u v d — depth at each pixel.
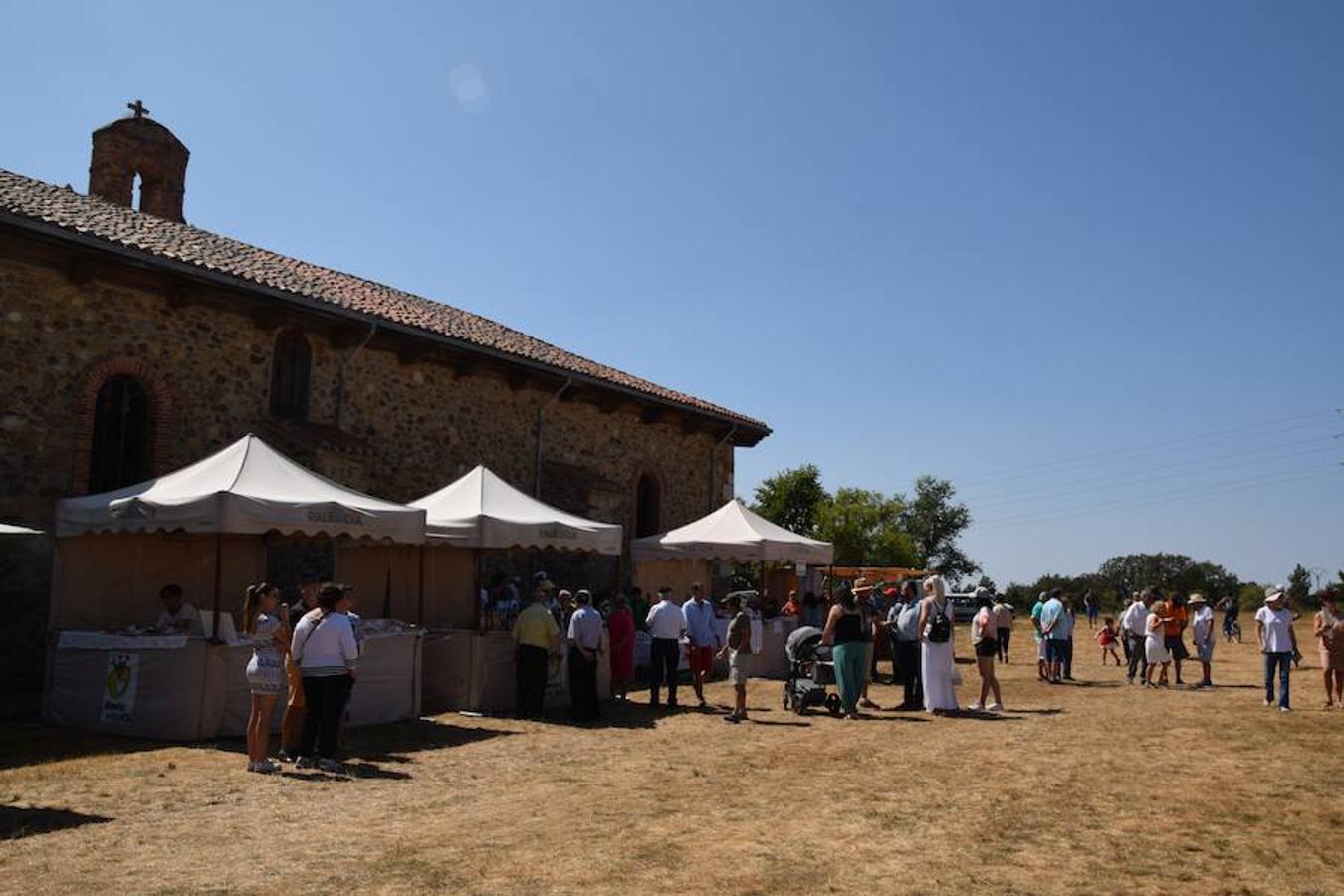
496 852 6.02
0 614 11.98
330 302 15.19
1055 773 8.83
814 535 56.31
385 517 11.25
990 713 12.85
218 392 14.48
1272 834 6.82
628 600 16.81
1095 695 15.18
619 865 5.80
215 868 5.58
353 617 10.20
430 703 12.48
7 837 6.12
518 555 19.55
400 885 5.34
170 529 10.10
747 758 9.45
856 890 5.45
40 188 15.11
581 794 7.74
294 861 5.75
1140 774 8.81
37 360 12.42
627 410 22.70
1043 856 6.21
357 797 7.46
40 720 10.62
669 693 13.07
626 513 22.47
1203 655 16.64
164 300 13.88
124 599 11.63
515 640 12.28
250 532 9.95
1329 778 8.68
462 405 18.59
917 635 13.49
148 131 19.16
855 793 7.89
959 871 5.85
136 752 8.95
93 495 12.61
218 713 9.63
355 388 16.59
